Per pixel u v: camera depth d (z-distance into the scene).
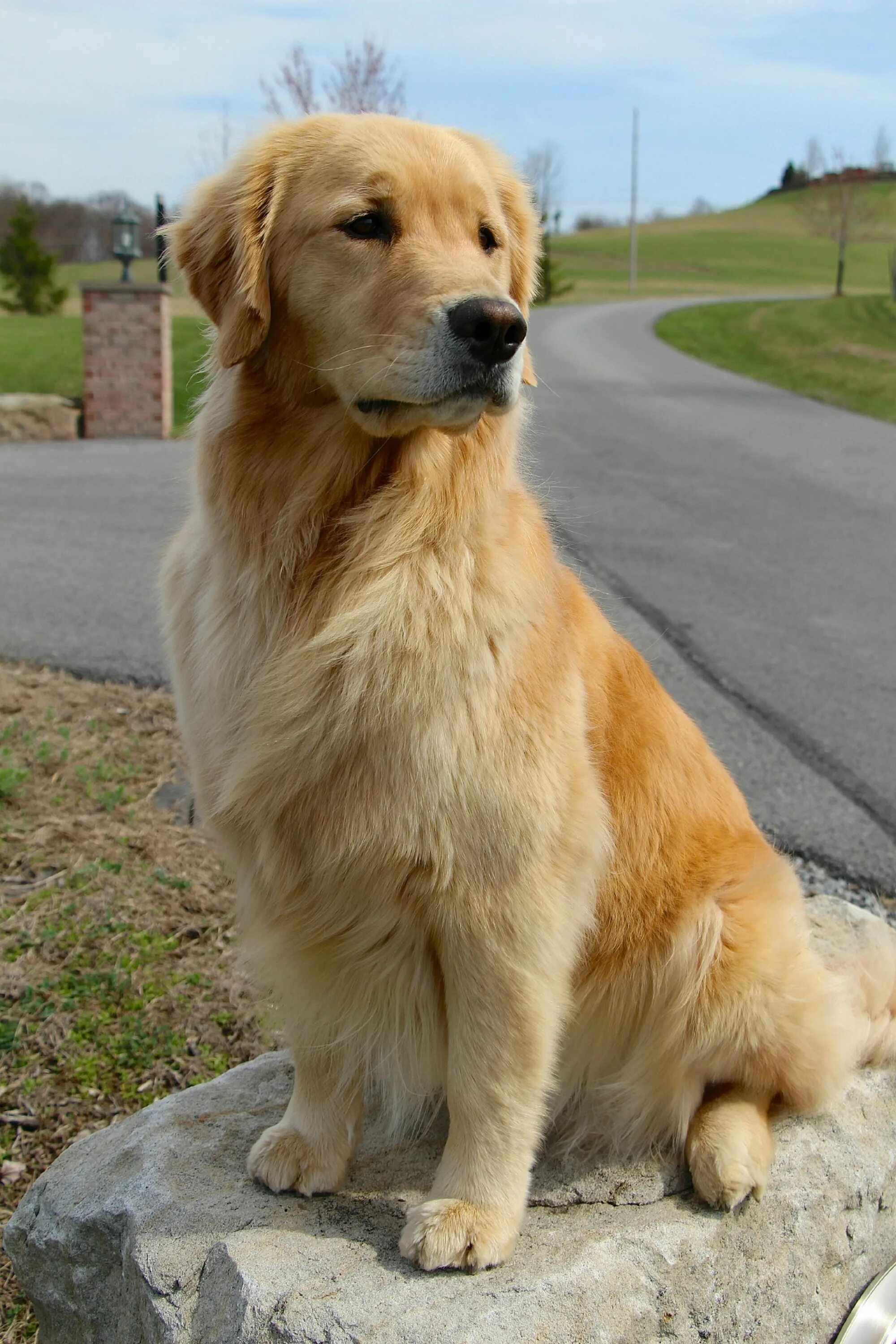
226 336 2.58
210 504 2.63
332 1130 2.73
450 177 2.66
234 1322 2.29
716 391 20.89
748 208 111.00
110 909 4.41
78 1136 3.46
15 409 14.95
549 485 4.05
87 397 15.27
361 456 2.49
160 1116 2.99
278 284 2.62
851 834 5.04
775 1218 2.69
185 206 2.85
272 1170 2.68
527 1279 2.38
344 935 2.53
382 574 2.38
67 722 5.90
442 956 2.50
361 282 2.48
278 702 2.40
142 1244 2.53
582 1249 2.49
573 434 15.58
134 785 5.32
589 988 2.92
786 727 6.14
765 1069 2.92
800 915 3.13
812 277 65.62
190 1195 2.67
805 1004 2.92
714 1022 2.89
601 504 11.48
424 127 2.75
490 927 2.43
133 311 14.98
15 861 4.68
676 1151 2.94
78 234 47.66
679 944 2.91
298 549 2.50
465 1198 2.48
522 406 2.81
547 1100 2.89
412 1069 2.75
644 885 2.90
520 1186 2.52
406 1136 2.98
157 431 15.38
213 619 2.58
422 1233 2.42
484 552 2.46
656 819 2.93
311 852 2.45
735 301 45.41
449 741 2.33
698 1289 2.51
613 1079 3.04
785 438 16.09
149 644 7.04
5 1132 3.49
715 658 7.16
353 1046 2.72
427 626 2.35
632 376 22.73
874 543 10.34
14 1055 3.75
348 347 2.47
